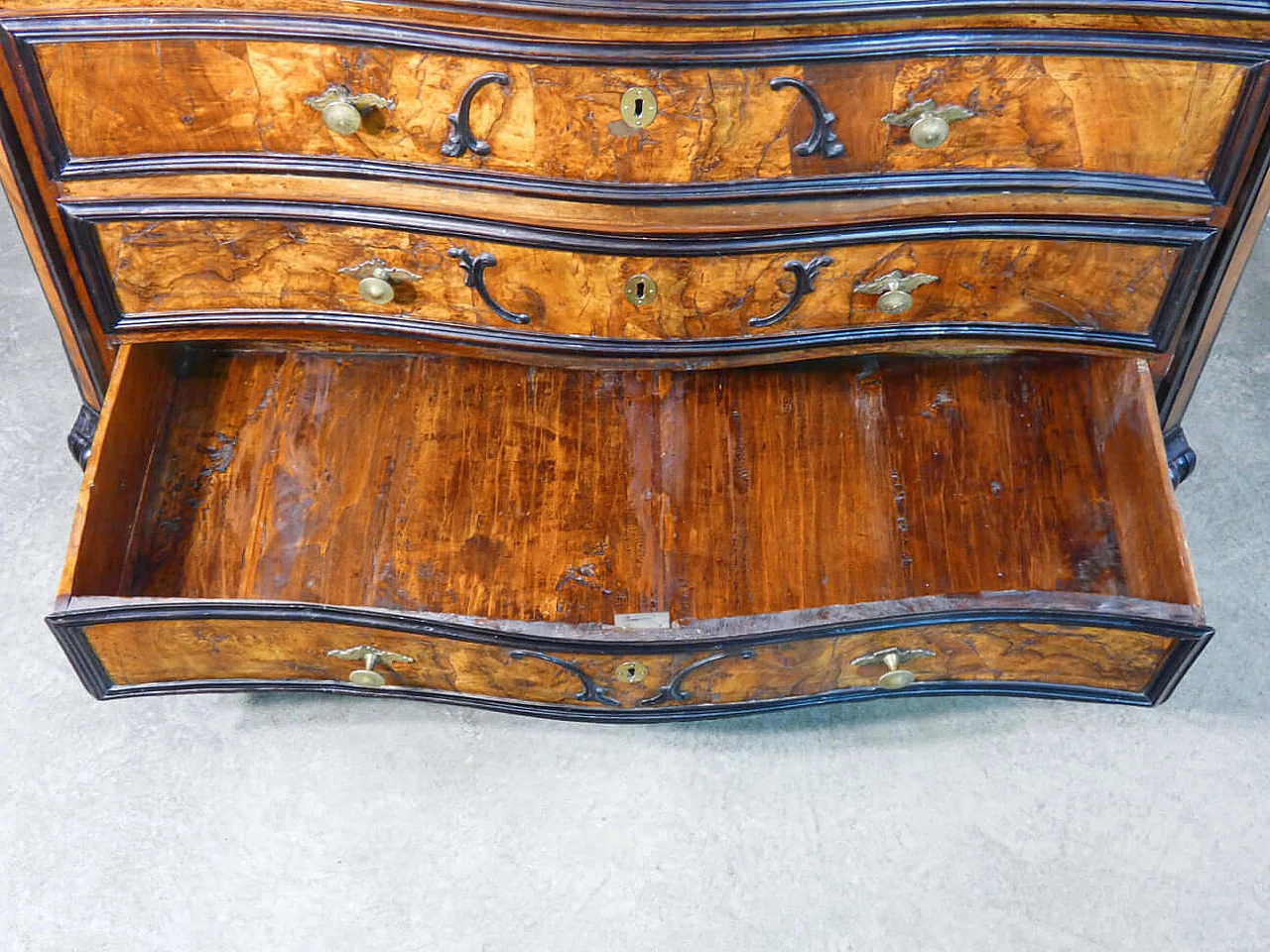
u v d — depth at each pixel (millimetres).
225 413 1532
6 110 1218
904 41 1137
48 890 1413
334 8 1131
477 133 1216
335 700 1537
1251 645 1572
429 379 1565
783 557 1468
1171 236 1282
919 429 1532
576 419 1547
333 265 1345
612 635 1264
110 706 1525
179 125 1235
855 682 1383
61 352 1784
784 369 1571
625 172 1231
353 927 1401
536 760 1504
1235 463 1704
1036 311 1378
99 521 1367
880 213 1270
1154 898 1417
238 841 1446
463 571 1457
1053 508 1481
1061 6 1108
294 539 1465
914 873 1433
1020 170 1248
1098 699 1413
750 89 1167
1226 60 1146
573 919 1408
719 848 1448
